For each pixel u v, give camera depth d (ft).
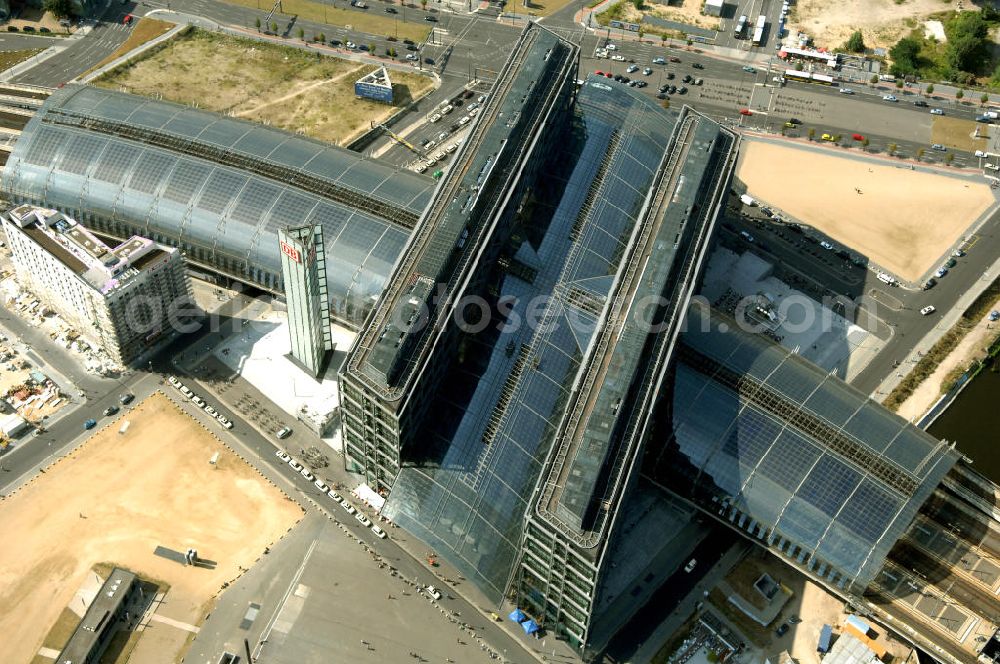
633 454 652.48
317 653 652.89
